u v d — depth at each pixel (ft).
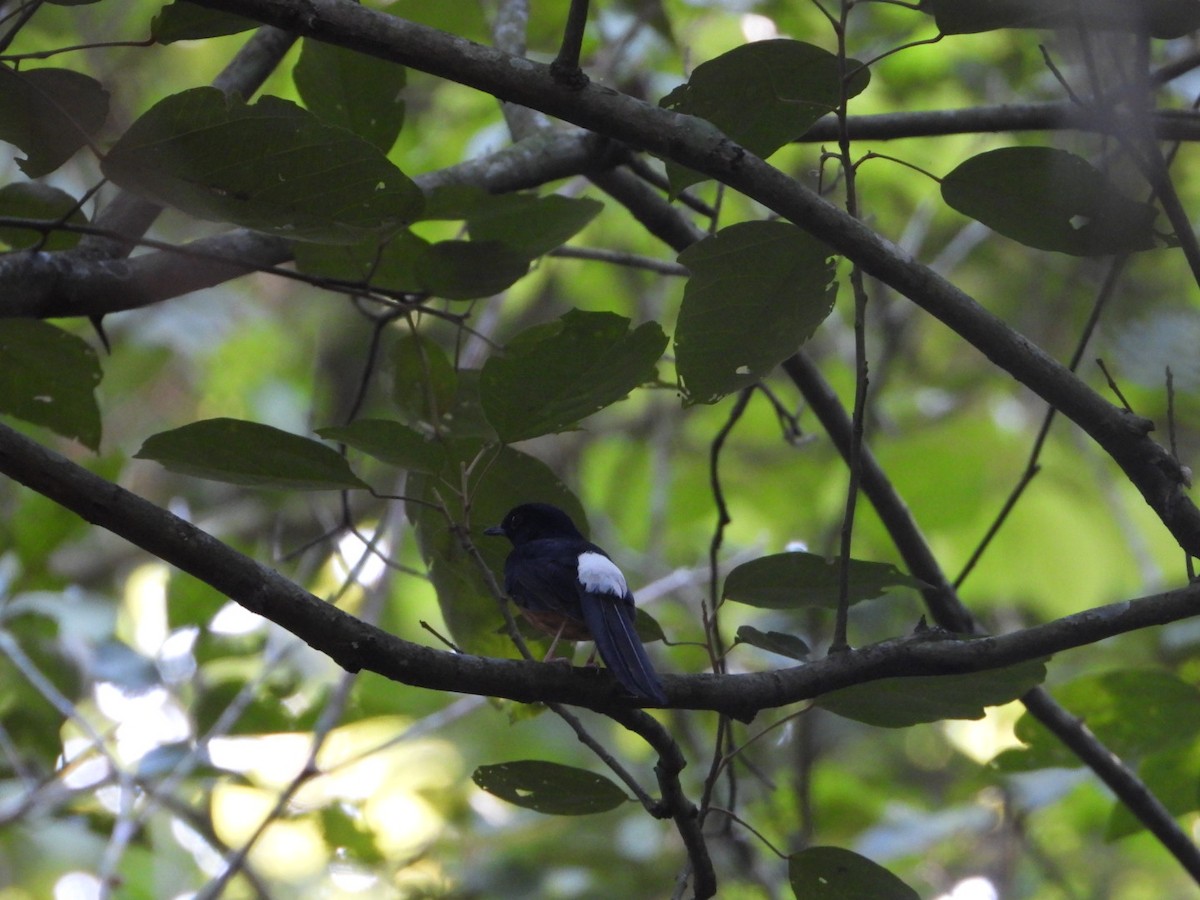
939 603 31.40
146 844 36.63
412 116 51.47
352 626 18.76
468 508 21.11
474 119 51.49
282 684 38.78
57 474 17.49
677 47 43.39
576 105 19.44
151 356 62.34
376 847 40.68
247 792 45.65
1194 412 59.72
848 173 20.24
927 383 63.52
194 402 68.85
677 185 21.06
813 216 19.81
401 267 28.02
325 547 41.86
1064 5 20.53
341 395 63.46
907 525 31.71
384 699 47.57
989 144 53.62
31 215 26.53
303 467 20.80
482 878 44.86
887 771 56.59
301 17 18.76
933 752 57.72
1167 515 21.25
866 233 20.06
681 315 21.27
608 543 54.80
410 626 56.70
